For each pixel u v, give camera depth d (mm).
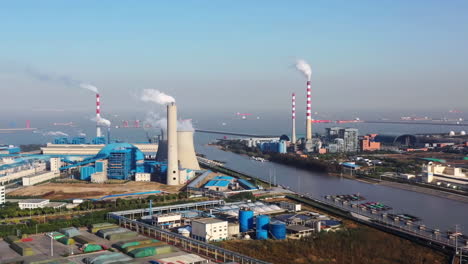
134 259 131250
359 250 148375
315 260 139125
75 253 139000
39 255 137375
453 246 149500
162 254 137625
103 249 142750
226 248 147000
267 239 157375
